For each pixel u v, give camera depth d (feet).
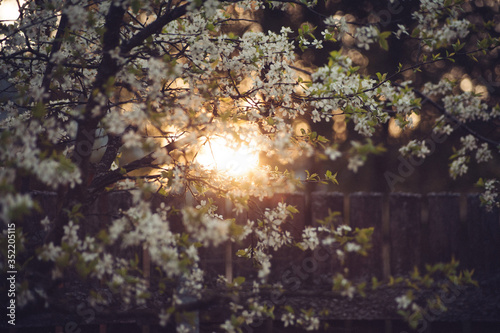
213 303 8.32
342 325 13.19
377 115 9.68
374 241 14.15
